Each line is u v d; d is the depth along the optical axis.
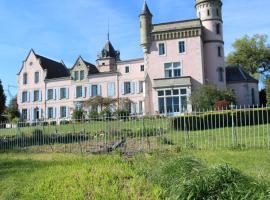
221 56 46.50
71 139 17.91
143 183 6.55
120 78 54.03
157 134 16.61
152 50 46.19
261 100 52.84
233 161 9.53
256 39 65.81
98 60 69.75
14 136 19.33
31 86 60.44
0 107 22.44
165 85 43.50
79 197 5.95
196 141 14.62
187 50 44.72
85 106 48.88
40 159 11.90
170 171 6.48
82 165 8.70
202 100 37.25
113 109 48.69
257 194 4.97
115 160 9.20
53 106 58.25
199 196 5.22
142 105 52.12
